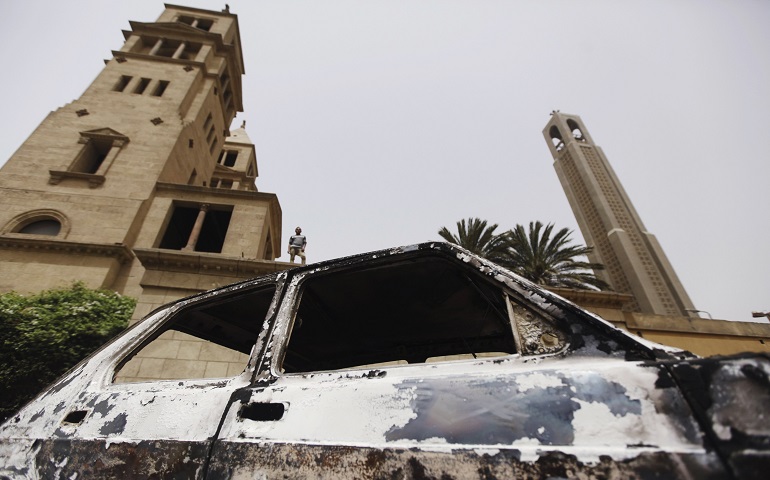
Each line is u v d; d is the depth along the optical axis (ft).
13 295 27.32
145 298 24.27
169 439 4.12
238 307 7.34
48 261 36.91
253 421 3.98
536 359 3.40
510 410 3.11
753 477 2.14
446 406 3.36
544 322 3.66
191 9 87.61
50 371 23.57
